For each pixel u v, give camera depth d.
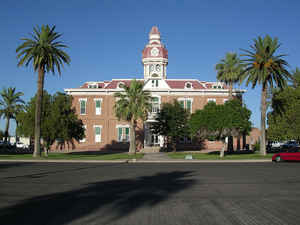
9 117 67.50
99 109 59.69
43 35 36.44
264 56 38.06
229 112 38.06
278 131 47.91
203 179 16.55
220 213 8.87
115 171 21.33
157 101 59.38
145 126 58.53
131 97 44.47
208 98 59.56
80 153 50.00
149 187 13.70
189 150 58.22
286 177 17.41
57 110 42.28
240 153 46.88
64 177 17.59
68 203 10.23
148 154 46.75
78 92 59.97
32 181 15.80
